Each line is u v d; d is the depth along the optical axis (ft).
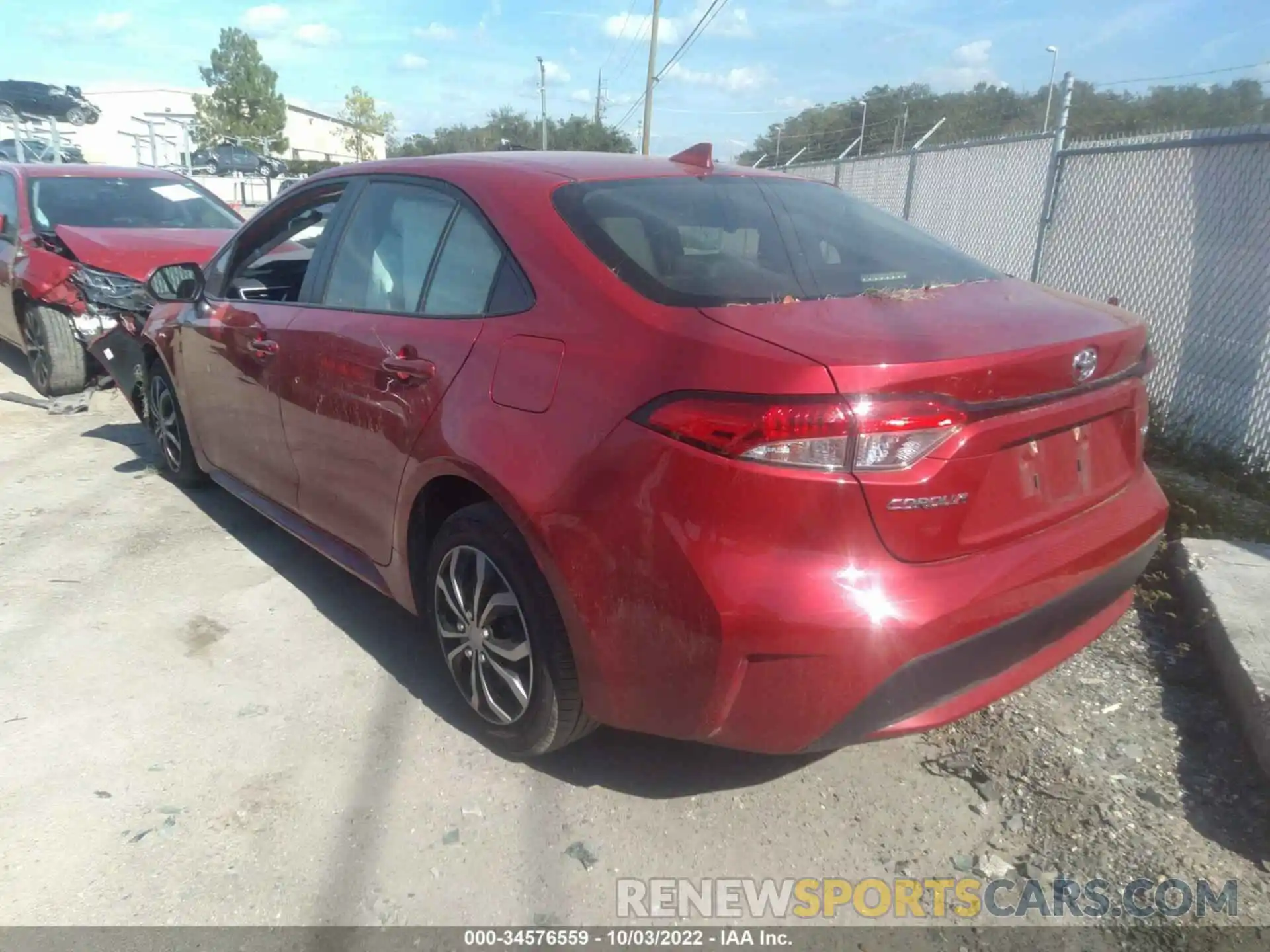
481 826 8.95
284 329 12.54
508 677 9.45
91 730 10.36
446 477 9.75
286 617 12.94
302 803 9.25
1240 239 18.79
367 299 11.48
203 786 9.47
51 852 8.57
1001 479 7.77
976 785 9.46
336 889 8.20
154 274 17.11
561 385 8.46
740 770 9.76
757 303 8.42
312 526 13.01
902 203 39.32
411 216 11.17
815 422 7.00
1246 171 18.70
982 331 7.92
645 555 7.70
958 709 7.97
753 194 10.85
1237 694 10.25
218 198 29.40
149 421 18.81
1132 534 9.04
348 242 12.18
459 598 9.84
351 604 13.34
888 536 7.23
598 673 8.35
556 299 8.91
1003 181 30.94
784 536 7.19
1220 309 19.25
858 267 9.67
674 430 7.50
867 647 7.18
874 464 7.09
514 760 9.90
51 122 61.98
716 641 7.39
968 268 10.37
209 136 167.32
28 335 24.81
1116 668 11.41
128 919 7.86
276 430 13.00
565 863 8.52
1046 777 9.54
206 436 15.66
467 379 9.38
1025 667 8.57
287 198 13.93
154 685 11.26
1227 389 18.94
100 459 19.77
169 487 18.08
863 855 8.61
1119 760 9.77
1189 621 12.14
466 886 8.25
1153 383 21.16
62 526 16.05
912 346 7.39
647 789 9.48
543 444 8.45
